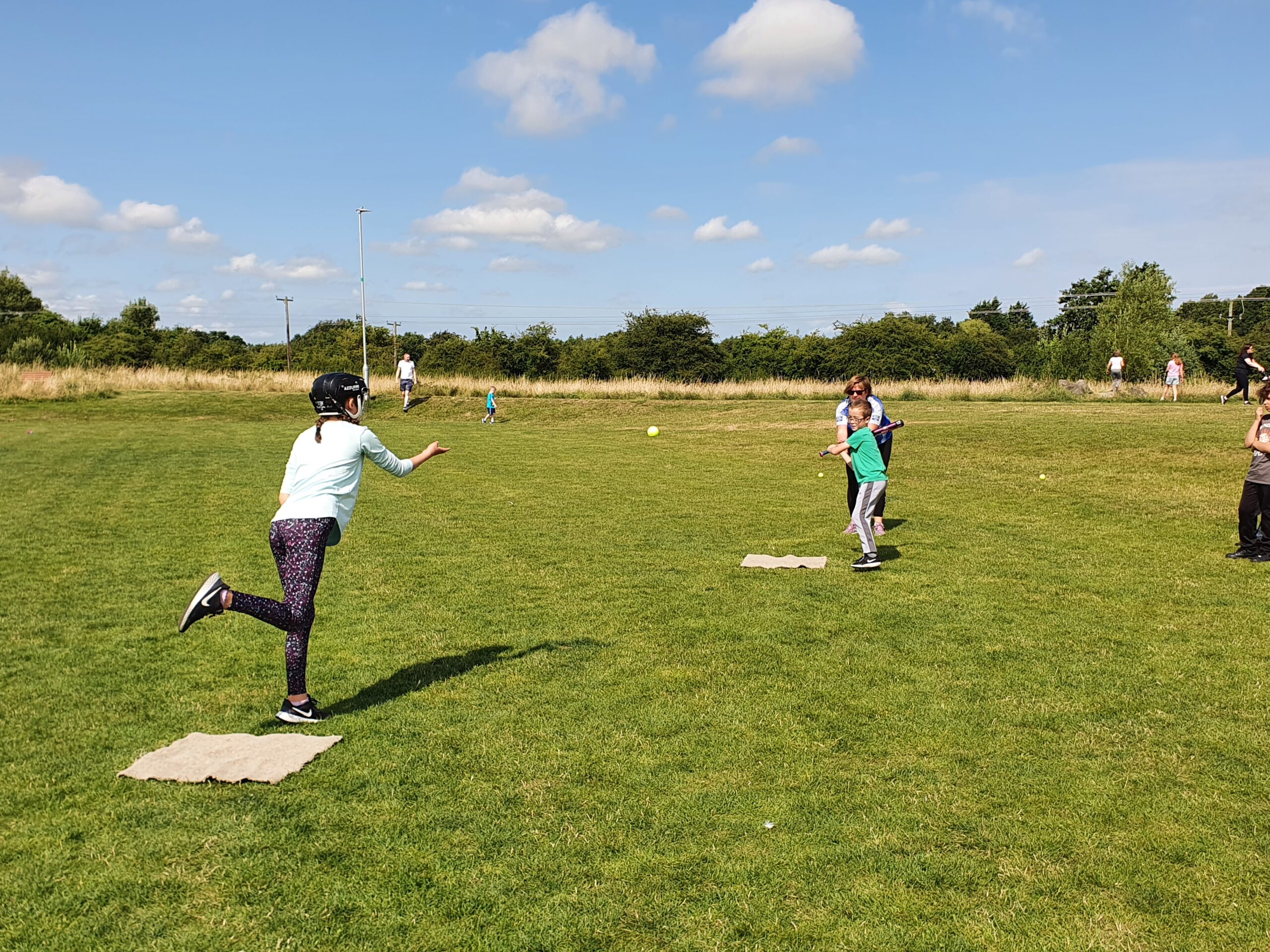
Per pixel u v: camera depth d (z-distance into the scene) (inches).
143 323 3599.9
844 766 169.8
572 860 137.3
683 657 235.5
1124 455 592.7
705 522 440.5
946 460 632.4
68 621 274.4
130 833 145.7
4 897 127.6
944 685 211.8
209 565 351.6
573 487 564.4
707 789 160.7
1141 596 288.8
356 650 245.3
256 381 1418.6
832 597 293.7
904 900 126.1
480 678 221.1
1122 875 132.0
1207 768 166.6
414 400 1249.4
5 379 1211.9
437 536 410.0
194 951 115.6
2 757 175.9
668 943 117.2
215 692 213.6
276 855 138.6
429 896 127.6
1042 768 167.8
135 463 672.4
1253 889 127.7
